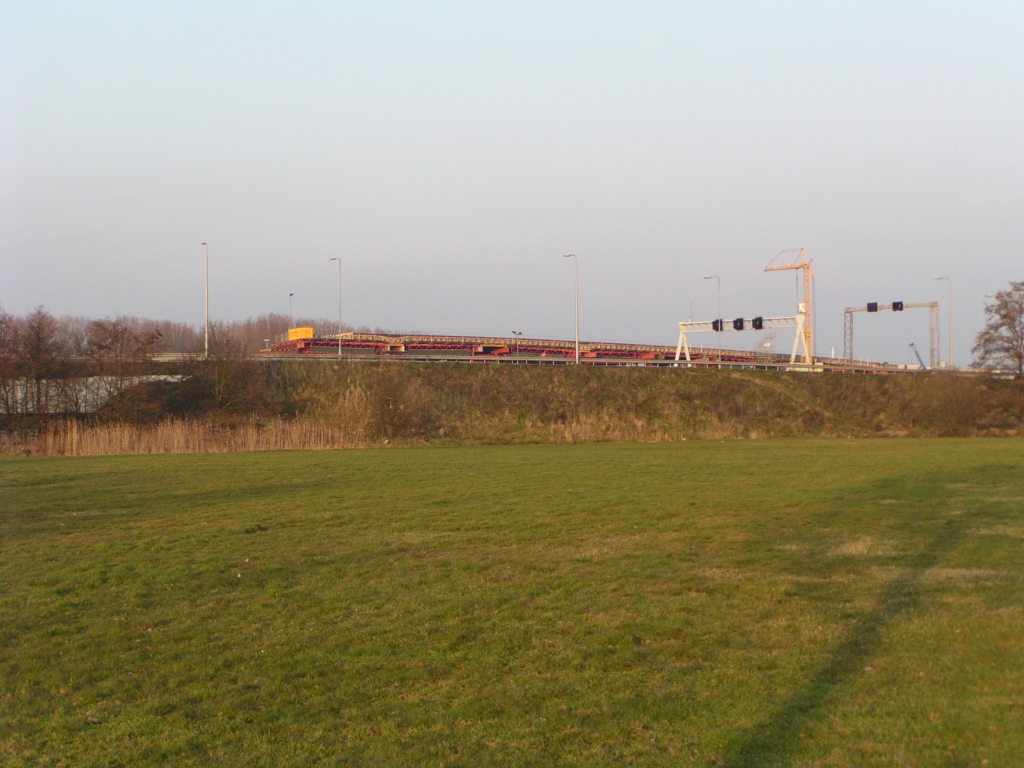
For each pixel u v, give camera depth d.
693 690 8.18
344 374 58.81
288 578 13.38
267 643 9.98
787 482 26.19
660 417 61.25
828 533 16.88
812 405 65.75
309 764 6.74
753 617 10.77
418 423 52.91
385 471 30.48
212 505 21.59
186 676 8.88
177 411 51.31
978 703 7.60
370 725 7.50
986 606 11.00
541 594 12.20
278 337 119.94
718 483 26.05
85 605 11.87
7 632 10.58
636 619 10.77
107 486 25.75
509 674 8.78
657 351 102.12
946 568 13.45
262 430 46.06
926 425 62.62
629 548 15.59
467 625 10.62
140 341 51.22
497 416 57.97
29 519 19.42
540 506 21.06
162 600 12.08
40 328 48.59
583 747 6.93
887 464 32.72
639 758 6.70
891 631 9.95
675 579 13.02
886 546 15.42
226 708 7.97
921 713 7.42
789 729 7.16
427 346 86.19
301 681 8.68
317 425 48.81
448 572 13.71
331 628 10.59
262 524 18.55
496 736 7.20
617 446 46.66
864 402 66.81
